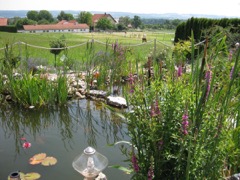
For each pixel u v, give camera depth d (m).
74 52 13.14
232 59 2.41
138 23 83.50
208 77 1.80
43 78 5.45
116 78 6.59
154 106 2.06
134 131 2.19
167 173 2.15
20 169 3.17
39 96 5.19
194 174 1.91
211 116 1.91
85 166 2.82
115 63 6.49
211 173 1.91
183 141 1.84
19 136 4.21
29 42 24.39
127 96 2.52
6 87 5.60
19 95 5.22
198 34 10.35
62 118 4.96
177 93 2.06
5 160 3.38
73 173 3.09
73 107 5.41
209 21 10.04
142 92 2.23
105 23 71.94
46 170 3.15
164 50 6.10
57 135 4.25
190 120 1.94
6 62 5.47
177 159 1.95
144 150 2.33
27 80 5.22
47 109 5.23
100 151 3.66
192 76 2.14
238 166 2.27
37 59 7.55
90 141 4.02
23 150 3.68
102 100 5.71
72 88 5.88
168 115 2.04
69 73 6.91
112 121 4.79
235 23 9.20
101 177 2.82
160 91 2.19
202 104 1.86
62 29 70.31
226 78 2.24
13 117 4.94
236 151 2.01
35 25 68.94
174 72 2.46
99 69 6.43
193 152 1.89
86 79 6.09
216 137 1.83
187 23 11.07
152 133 1.96
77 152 3.64
